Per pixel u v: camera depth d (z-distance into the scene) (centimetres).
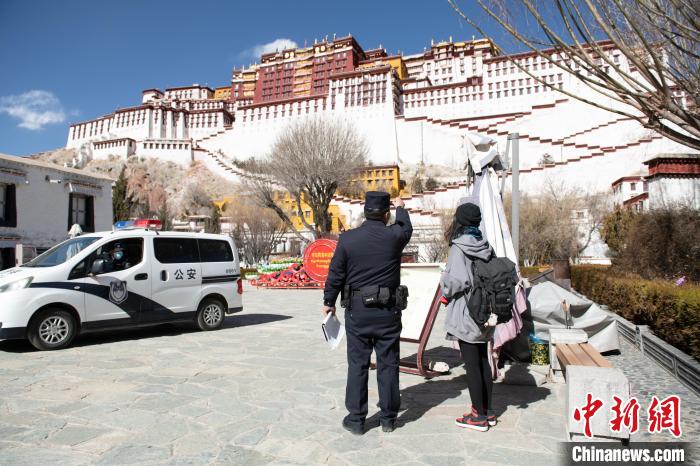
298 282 2062
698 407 422
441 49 10869
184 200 8225
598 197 3234
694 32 336
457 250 372
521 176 4131
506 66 8081
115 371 563
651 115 392
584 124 6331
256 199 3216
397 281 379
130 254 807
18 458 317
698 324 500
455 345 589
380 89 8394
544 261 2727
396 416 377
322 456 321
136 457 319
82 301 729
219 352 682
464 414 410
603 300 1036
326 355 662
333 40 12544
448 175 7381
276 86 12312
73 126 12281
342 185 3077
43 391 476
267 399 452
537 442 346
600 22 361
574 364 390
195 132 11400
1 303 664
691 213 1078
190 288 868
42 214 2344
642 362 616
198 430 370
